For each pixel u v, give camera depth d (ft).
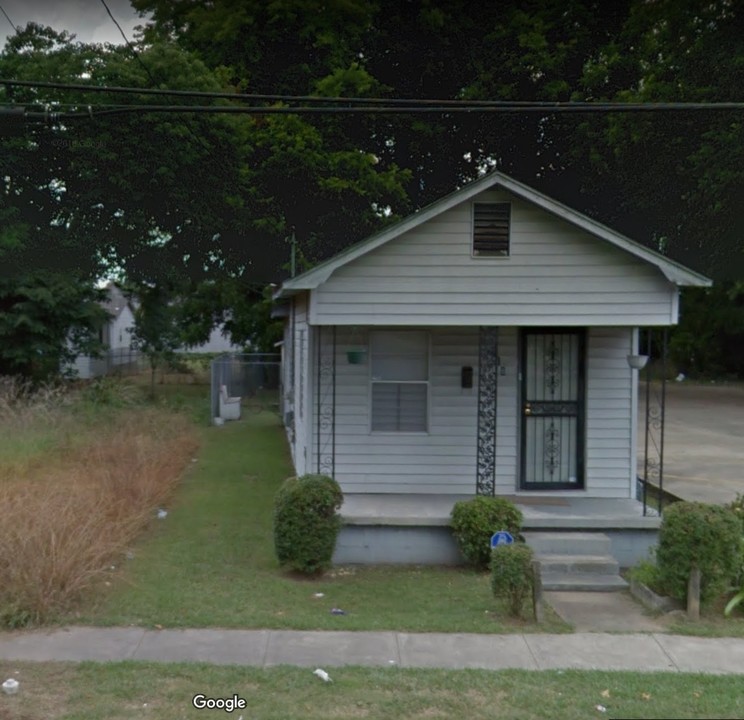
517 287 29.73
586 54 77.36
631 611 23.35
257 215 77.46
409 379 33.94
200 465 47.70
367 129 80.07
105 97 63.46
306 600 23.59
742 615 22.76
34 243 70.49
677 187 73.05
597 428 33.65
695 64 67.10
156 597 22.77
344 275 29.73
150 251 77.15
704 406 85.71
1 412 47.47
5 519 23.84
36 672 17.25
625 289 29.66
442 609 23.08
